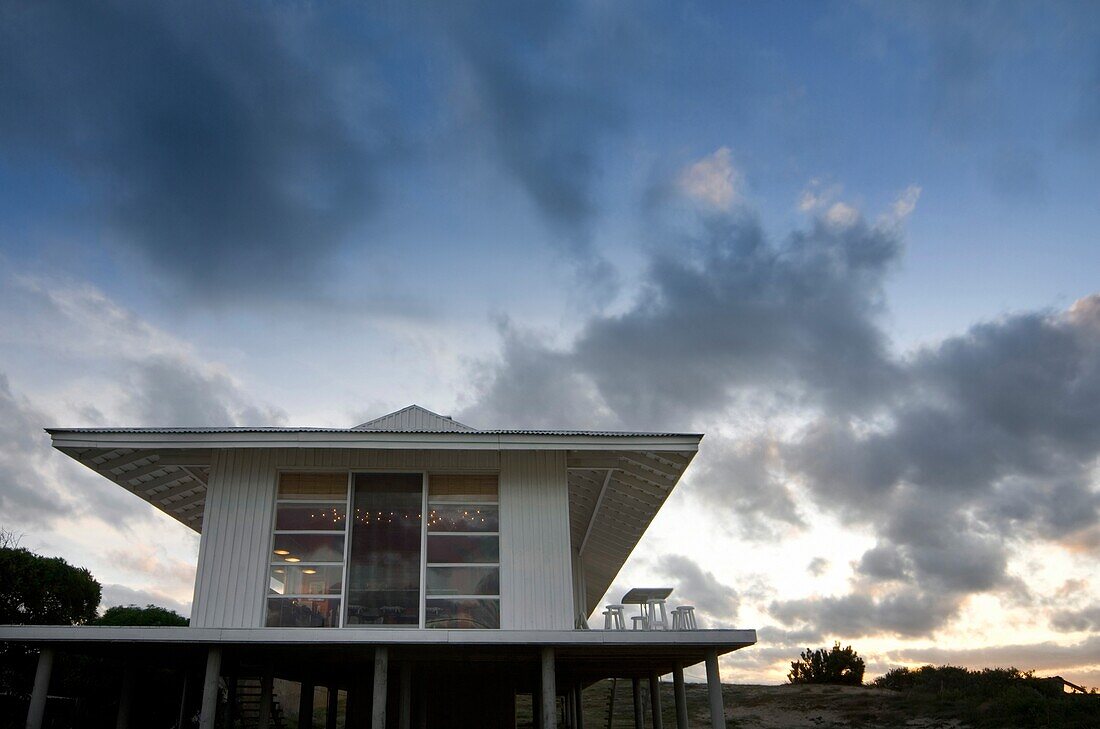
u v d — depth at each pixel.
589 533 14.95
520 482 10.42
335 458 10.38
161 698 14.27
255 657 10.07
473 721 12.97
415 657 9.91
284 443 9.79
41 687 8.73
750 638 9.16
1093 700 18.97
